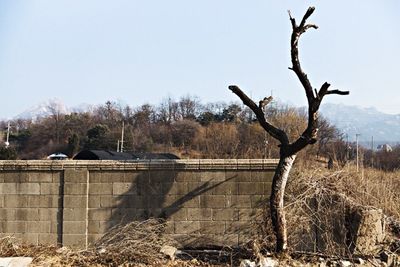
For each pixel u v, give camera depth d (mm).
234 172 9672
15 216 9789
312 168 10656
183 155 36188
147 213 9703
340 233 9180
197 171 9719
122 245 8883
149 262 8406
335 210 9281
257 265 8039
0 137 57906
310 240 9227
